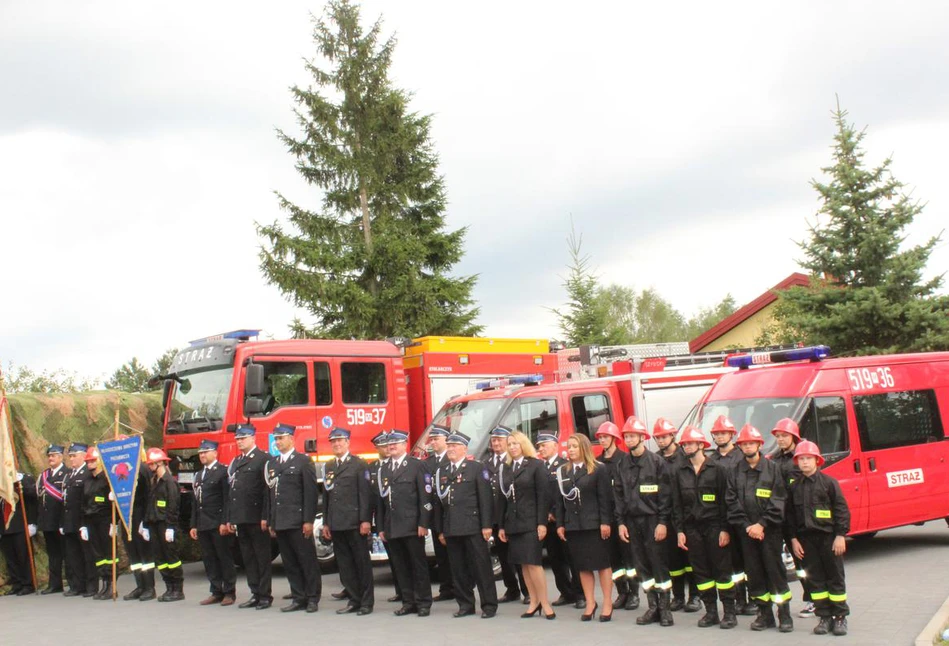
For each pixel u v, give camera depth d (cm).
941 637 763
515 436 1025
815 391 1225
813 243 2475
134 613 1164
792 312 2522
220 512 1215
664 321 6694
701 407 1309
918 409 1309
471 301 2897
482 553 1041
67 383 2542
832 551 852
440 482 1066
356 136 2878
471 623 998
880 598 988
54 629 1075
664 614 931
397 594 1198
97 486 1337
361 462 1127
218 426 1351
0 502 1419
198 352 1448
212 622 1076
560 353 1758
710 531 911
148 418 1664
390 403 1503
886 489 1241
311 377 1425
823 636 842
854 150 2444
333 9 2908
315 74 2900
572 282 2994
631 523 958
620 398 1448
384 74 2888
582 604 1070
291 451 1155
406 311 2716
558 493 1002
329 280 2664
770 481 881
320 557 1395
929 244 2369
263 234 2605
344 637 948
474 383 1620
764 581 896
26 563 1420
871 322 2366
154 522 1258
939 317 2281
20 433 1488
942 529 1541
